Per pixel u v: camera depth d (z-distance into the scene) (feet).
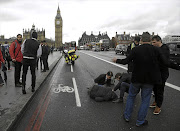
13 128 9.60
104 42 152.97
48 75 25.68
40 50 15.40
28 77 22.24
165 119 11.23
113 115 11.71
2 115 10.29
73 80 22.82
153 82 9.58
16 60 16.84
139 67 9.72
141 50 9.71
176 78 24.22
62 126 10.05
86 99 14.93
